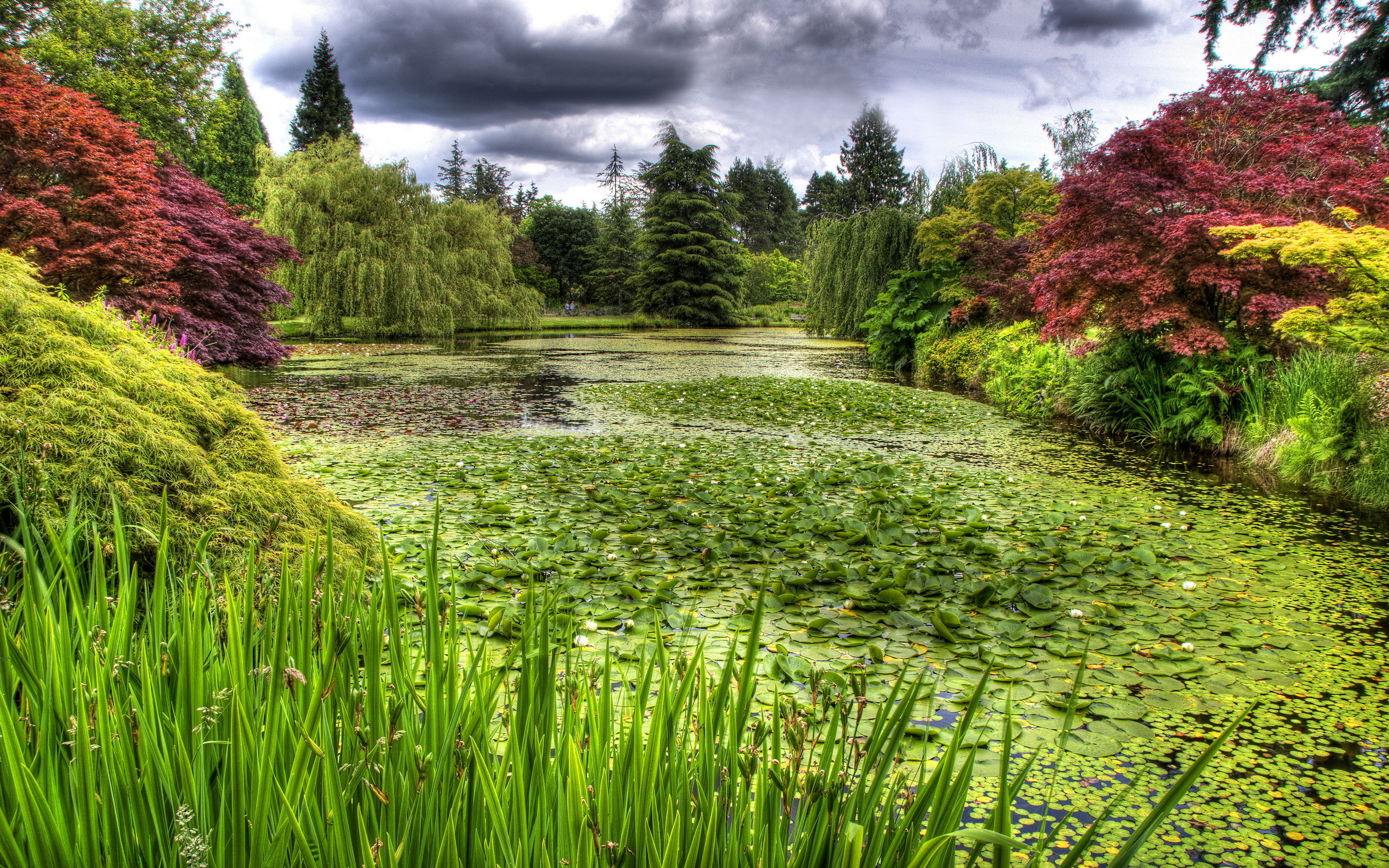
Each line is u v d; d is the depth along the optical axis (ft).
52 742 2.97
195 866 2.55
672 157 130.52
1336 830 6.06
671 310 131.64
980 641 9.48
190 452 8.15
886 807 3.06
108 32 64.44
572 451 22.48
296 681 3.45
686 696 3.85
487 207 92.58
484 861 3.00
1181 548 13.70
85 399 7.55
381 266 71.26
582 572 11.53
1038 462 22.16
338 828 2.78
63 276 35.58
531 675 3.54
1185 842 5.89
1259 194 25.96
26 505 6.24
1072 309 27.61
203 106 71.97
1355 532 14.85
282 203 69.56
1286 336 24.16
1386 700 8.18
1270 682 8.55
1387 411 18.15
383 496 16.66
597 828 2.90
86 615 3.74
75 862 2.63
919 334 55.42
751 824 3.31
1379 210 23.15
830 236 76.07
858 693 4.02
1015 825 6.05
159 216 47.14
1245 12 41.24
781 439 25.93
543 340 89.04
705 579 11.37
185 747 3.00
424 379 45.11
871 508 15.53
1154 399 26.37
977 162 66.95
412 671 4.15
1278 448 20.92
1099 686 8.33
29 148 34.78
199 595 4.00
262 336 52.49
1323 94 44.27
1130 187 25.80
